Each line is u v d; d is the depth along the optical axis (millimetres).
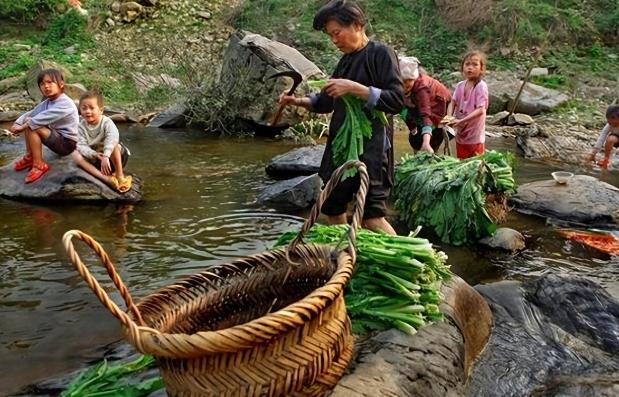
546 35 12766
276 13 15039
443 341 2857
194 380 2086
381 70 3660
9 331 3258
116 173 5617
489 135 9773
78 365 2932
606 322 3500
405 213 5176
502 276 4230
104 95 11656
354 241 2580
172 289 2527
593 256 4648
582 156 8219
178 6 15398
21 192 5516
